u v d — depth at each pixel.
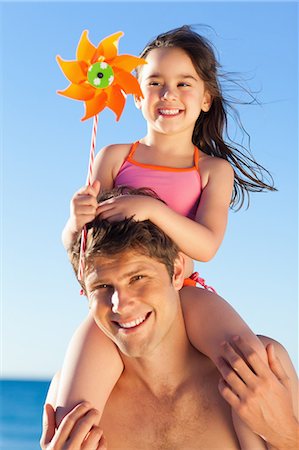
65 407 3.05
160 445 3.05
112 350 3.14
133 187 3.46
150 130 3.91
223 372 2.95
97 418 2.89
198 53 3.93
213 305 3.16
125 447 3.08
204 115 4.20
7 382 55.03
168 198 3.72
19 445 36.22
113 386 3.13
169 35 3.96
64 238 3.23
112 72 3.11
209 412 3.06
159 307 2.90
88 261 2.94
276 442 2.89
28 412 42.78
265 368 2.90
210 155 4.16
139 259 2.89
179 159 3.84
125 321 2.88
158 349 3.06
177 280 3.04
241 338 3.01
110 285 2.92
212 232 3.54
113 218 3.02
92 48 3.15
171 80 3.86
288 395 2.91
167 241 2.96
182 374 3.11
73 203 3.08
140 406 3.11
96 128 3.21
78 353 3.17
